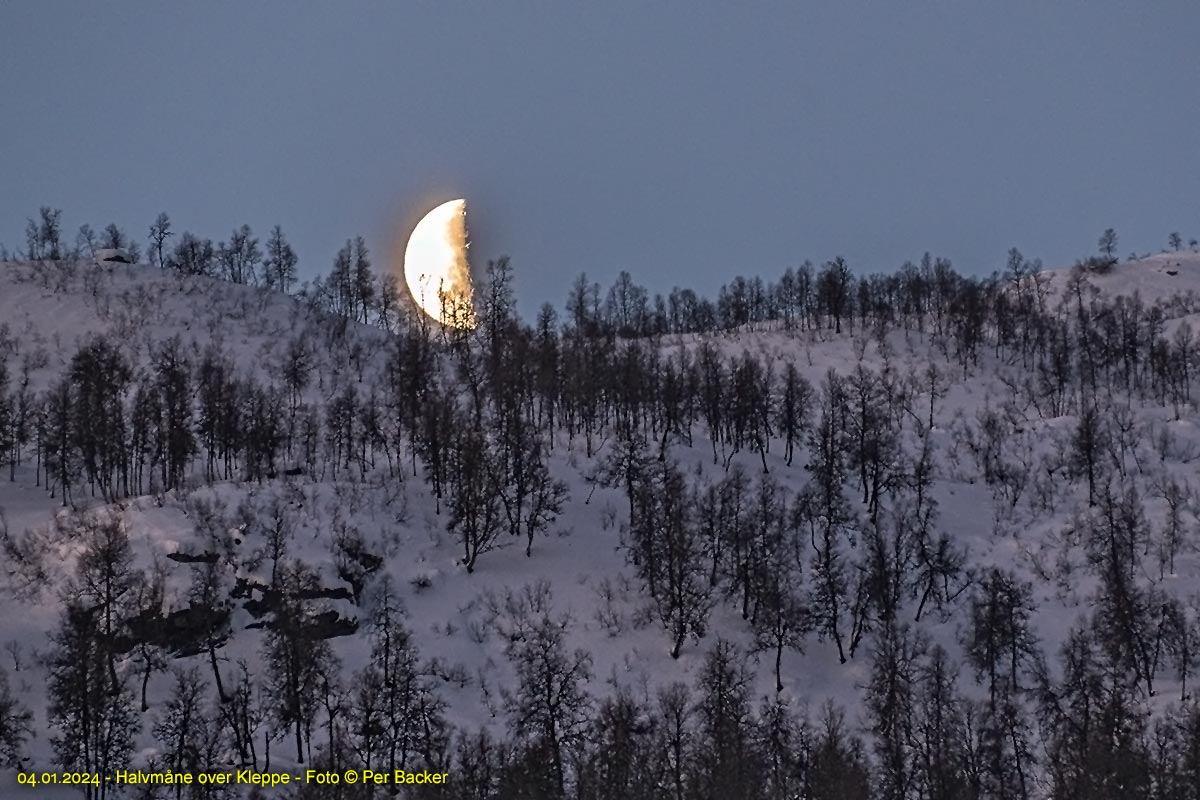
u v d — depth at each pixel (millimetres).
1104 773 176875
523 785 177250
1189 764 178750
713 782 174875
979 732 187250
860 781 176750
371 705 189125
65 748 181250
